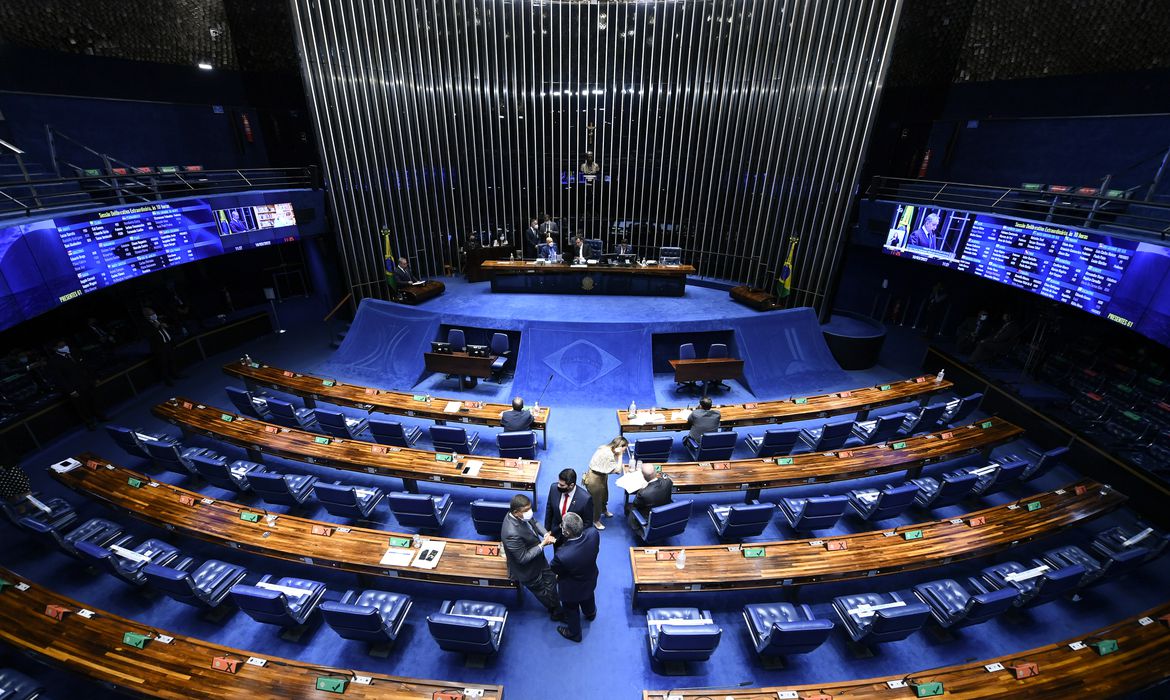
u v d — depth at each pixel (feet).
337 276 50.44
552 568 15.92
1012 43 38.93
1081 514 20.40
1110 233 25.21
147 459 27.48
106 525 20.98
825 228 43.24
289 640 17.61
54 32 35.99
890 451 24.94
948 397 36.47
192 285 47.67
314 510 23.73
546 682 16.25
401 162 48.96
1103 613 19.16
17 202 25.89
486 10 47.67
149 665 14.05
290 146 52.06
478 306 43.16
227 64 46.52
